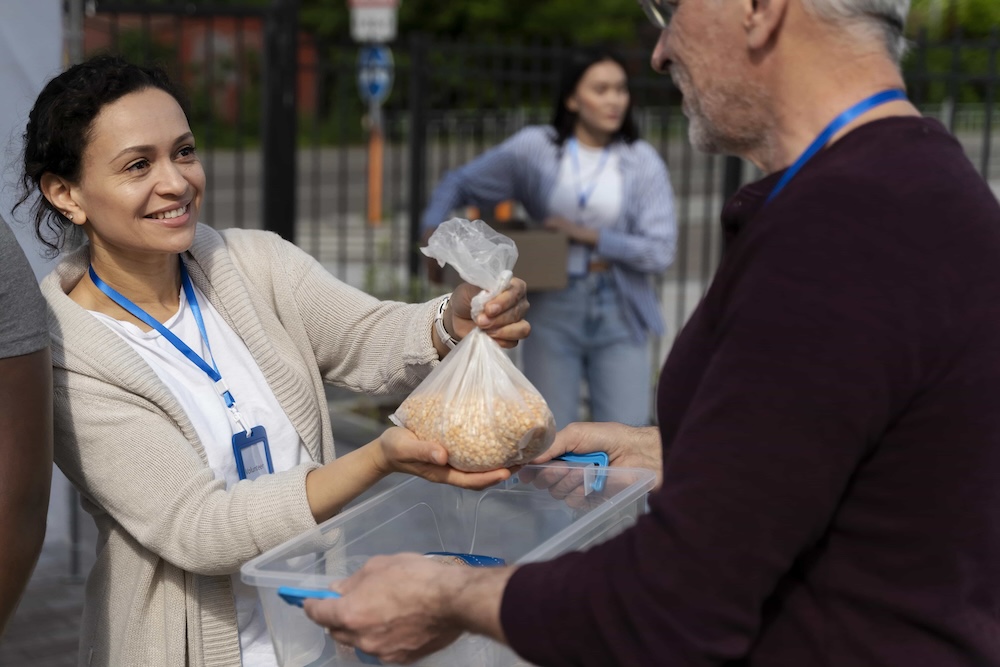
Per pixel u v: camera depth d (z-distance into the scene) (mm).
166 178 1914
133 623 1922
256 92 19391
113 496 1851
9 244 1689
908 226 1267
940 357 1257
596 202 4609
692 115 1497
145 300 2049
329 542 1692
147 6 5688
